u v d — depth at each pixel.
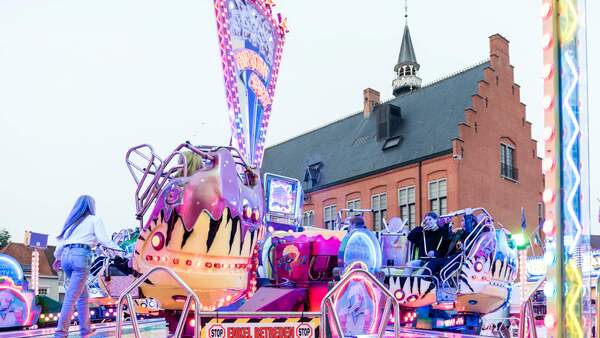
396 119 44.53
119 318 4.95
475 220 10.72
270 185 12.06
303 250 8.73
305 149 53.59
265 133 12.13
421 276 9.66
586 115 3.87
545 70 3.99
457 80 42.81
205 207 6.38
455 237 10.66
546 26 4.02
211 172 6.56
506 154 40.81
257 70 11.92
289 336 5.18
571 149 3.83
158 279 6.32
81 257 6.61
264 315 5.14
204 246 6.43
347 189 44.97
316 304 7.91
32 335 7.68
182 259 6.36
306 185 48.94
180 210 6.32
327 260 8.69
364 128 48.62
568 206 3.81
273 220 11.98
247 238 7.03
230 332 5.05
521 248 14.45
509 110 41.47
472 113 38.59
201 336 4.97
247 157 11.26
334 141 50.84
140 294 6.46
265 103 12.23
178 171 6.75
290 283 8.43
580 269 3.76
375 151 44.31
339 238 8.79
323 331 5.20
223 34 10.91
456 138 37.28
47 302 11.20
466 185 37.25
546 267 3.90
